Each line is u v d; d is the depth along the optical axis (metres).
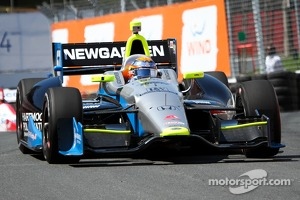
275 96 28.69
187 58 66.75
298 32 66.88
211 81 32.12
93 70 35.72
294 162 26.89
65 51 35.41
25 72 81.44
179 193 21.27
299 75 59.22
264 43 66.62
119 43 36.22
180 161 27.80
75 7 79.50
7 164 29.08
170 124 26.14
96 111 28.53
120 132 26.91
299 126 43.56
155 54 35.53
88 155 30.05
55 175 25.16
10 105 51.31
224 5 63.28
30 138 31.59
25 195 21.92
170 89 28.55
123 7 74.94
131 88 29.25
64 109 27.27
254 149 28.14
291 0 67.00
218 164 26.62
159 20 68.62
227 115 31.14
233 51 65.38
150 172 25.09
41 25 81.88
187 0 69.81
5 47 81.12
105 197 21.03
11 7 86.62
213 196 20.72
